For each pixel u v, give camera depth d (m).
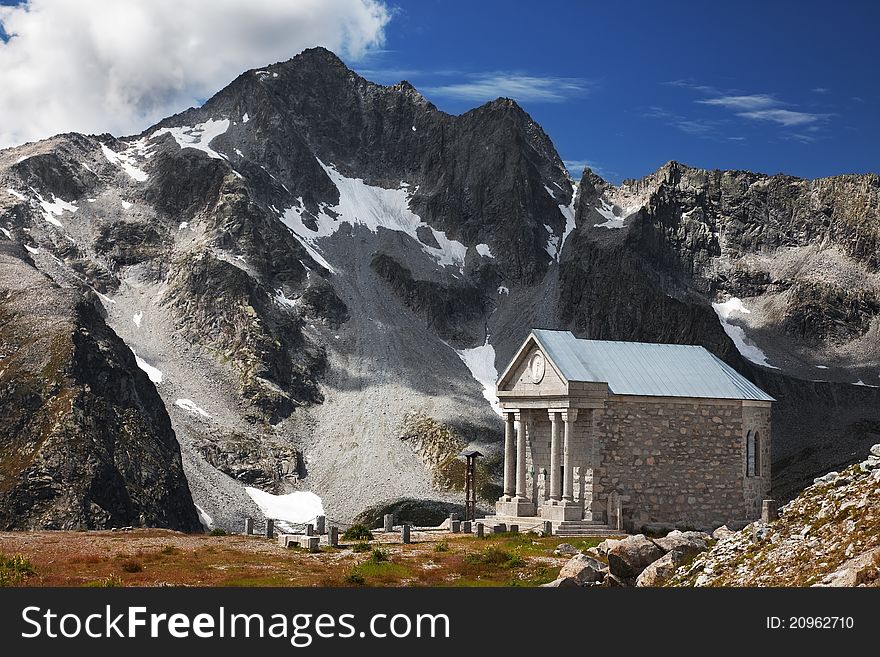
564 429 81.50
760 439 86.38
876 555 33.50
